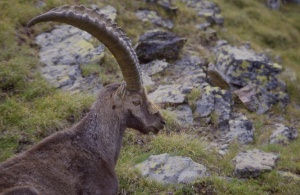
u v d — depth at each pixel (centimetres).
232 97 2434
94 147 1084
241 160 1755
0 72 1958
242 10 4588
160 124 1170
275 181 1633
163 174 1547
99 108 1112
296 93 3005
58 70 2211
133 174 1505
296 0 6166
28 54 2267
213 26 3600
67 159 1026
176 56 2695
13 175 930
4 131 1642
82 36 2523
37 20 899
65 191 989
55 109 1819
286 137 2139
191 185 1497
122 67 1067
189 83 2395
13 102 1789
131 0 3192
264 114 2536
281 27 4588
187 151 1748
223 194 1488
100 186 1068
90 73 2233
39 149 1003
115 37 1009
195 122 2142
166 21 3225
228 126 2167
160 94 2236
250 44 3638
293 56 3931
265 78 2761
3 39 2252
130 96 1121
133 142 1767
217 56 2994
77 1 2861
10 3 2562
